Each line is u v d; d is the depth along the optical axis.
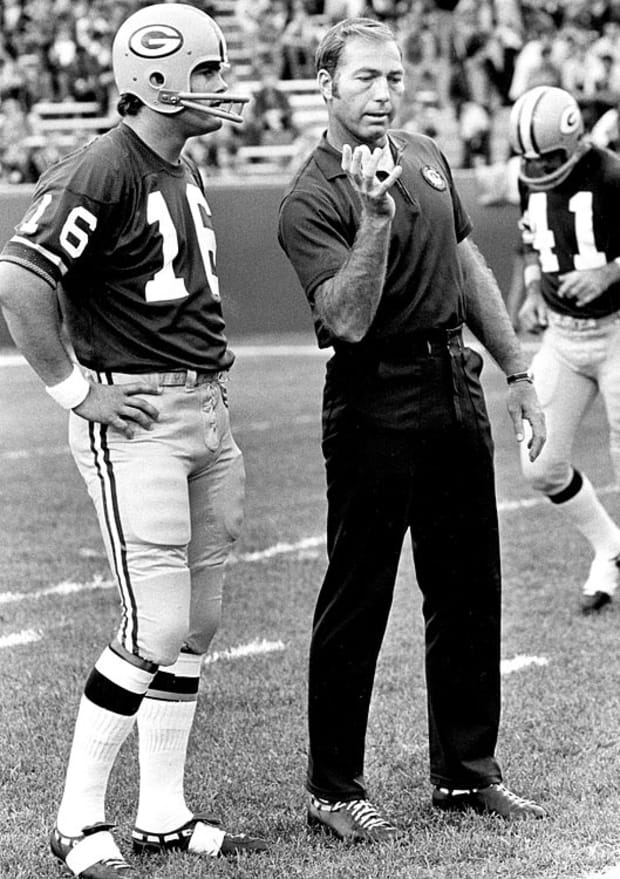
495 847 6.14
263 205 29.80
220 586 6.40
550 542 12.42
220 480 6.27
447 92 35.97
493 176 26.53
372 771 7.30
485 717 6.69
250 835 6.46
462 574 6.58
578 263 10.10
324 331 6.29
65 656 9.34
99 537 12.95
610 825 6.35
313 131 35.41
